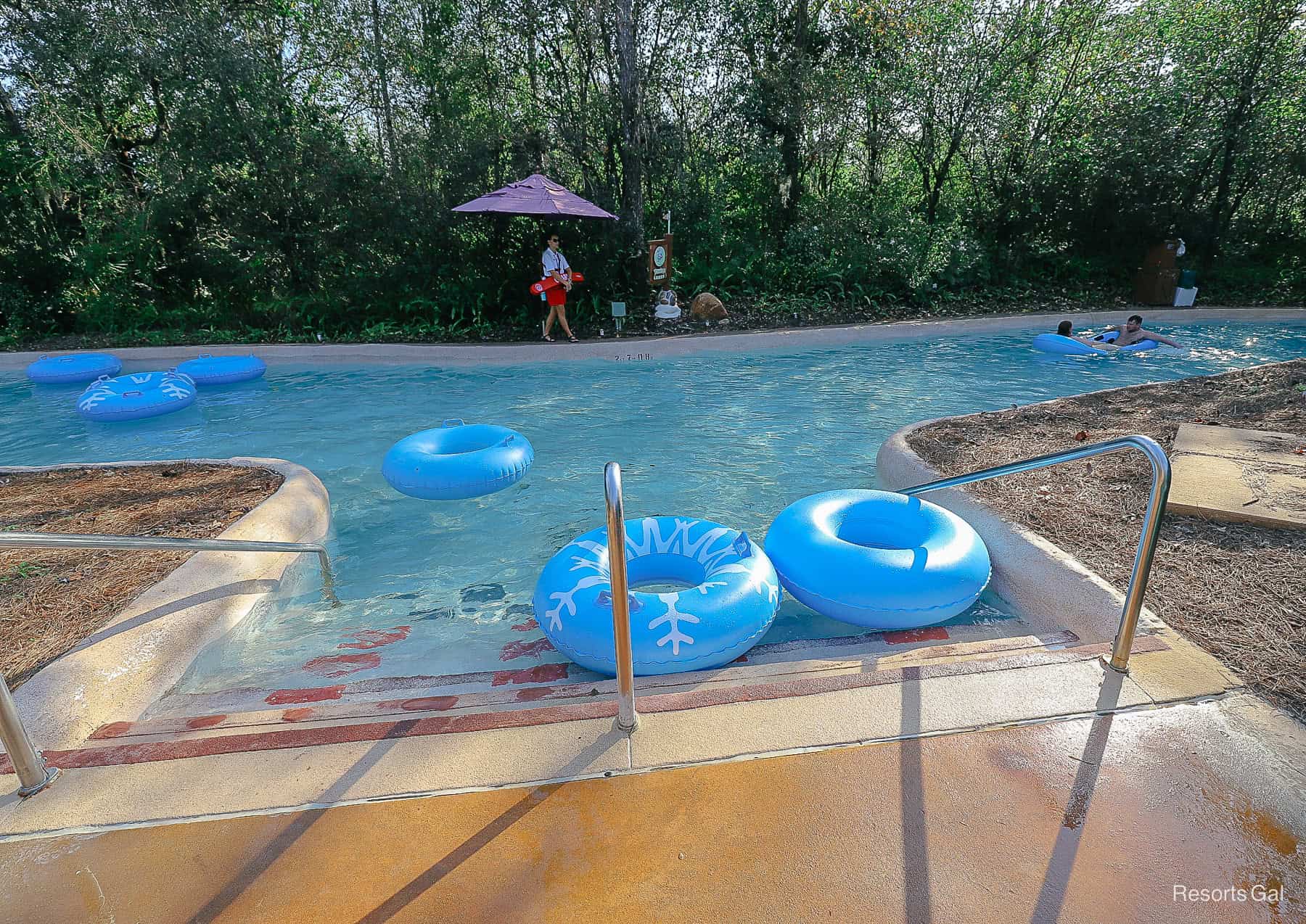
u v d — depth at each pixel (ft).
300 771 7.13
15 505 15.89
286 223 40.86
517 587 13.85
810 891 5.70
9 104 40.24
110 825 6.59
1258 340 34.55
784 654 10.45
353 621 12.63
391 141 42.04
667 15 43.45
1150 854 5.97
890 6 43.65
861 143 48.19
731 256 46.03
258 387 30.32
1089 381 27.73
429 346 34.78
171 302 44.19
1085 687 8.04
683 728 7.54
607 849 6.13
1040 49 45.06
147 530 14.30
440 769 7.09
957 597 10.87
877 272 45.83
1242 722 7.43
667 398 26.94
